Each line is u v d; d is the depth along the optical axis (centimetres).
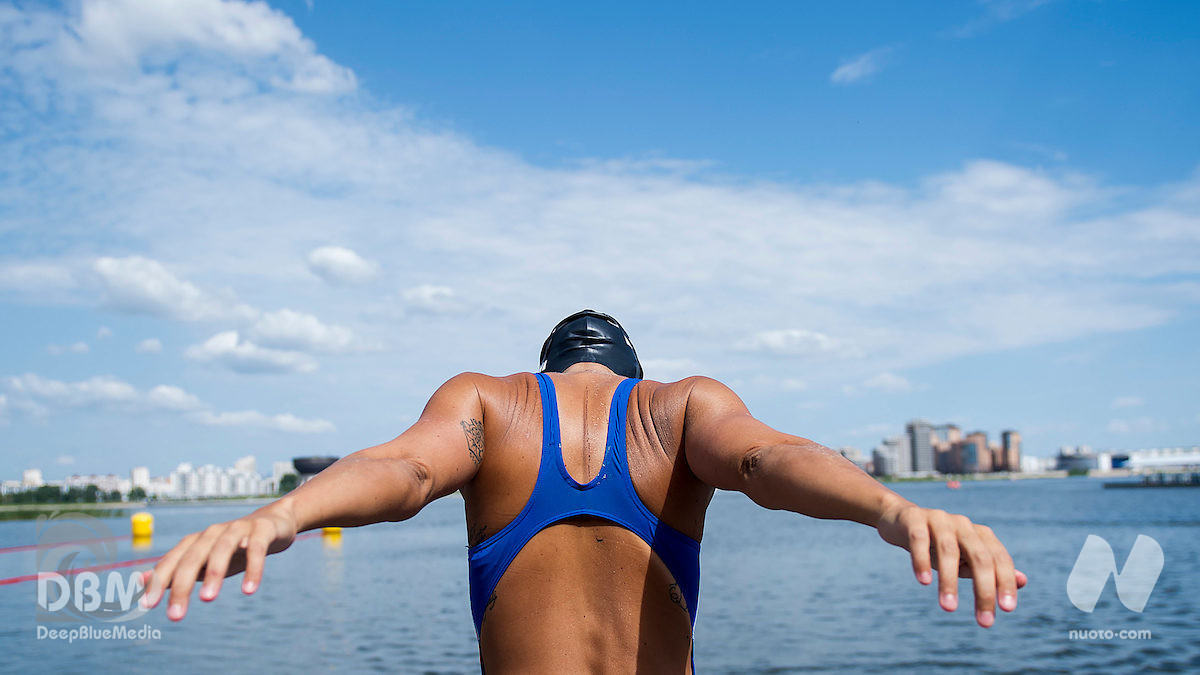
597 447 227
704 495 231
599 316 280
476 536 229
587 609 218
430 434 208
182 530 5194
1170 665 1296
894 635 1543
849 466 166
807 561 2991
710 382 235
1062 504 7850
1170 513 5844
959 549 137
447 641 1541
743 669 1276
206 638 1570
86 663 1345
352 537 5278
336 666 1332
